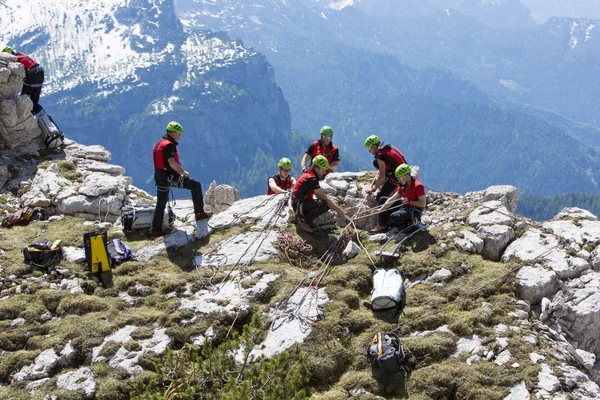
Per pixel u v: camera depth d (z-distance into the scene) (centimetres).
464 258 1348
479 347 1084
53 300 1265
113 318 1220
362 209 1589
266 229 1496
